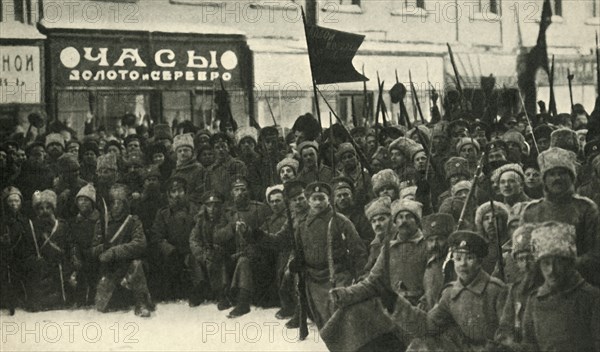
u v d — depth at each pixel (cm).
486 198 835
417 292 772
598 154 896
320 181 910
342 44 871
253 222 946
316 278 831
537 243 708
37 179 1017
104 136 1086
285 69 1097
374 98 1070
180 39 1095
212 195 948
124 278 945
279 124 1091
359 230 863
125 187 970
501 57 1084
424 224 768
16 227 967
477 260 730
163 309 948
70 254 968
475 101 1069
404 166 934
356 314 770
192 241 953
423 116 1065
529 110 1083
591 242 759
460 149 921
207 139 1030
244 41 1096
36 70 1081
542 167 775
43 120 1078
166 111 1098
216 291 952
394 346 768
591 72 1098
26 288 965
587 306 712
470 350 735
